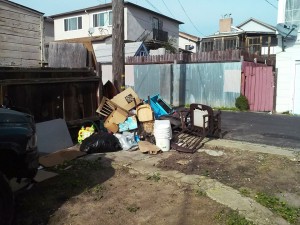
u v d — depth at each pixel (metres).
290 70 12.55
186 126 7.89
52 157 5.96
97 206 4.10
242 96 13.80
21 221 3.69
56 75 7.28
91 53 8.72
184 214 3.86
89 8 29.45
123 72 9.23
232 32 29.73
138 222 3.70
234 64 14.12
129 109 7.98
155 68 16.52
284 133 8.61
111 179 5.05
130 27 28.52
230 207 4.00
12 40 10.98
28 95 6.63
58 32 32.50
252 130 9.05
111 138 6.61
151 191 4.56
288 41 12.45
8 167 3.64
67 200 4.25
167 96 16.17
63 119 7.26
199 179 4.94
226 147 6.84
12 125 3.56
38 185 4.73
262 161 5.91
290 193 4.49
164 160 5.98
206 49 30.84
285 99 12.83
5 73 6.23
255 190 4.58
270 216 3.78
